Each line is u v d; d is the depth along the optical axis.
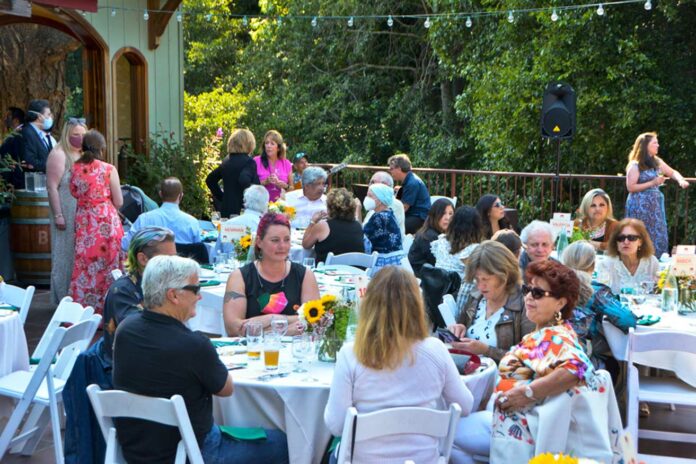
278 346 3.64
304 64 20.64
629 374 4.25
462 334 4.23
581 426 3.24
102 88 10.90
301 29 20.28
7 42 12.40
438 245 5.62
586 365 3.24
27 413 5.07
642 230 5.74
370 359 3.04
